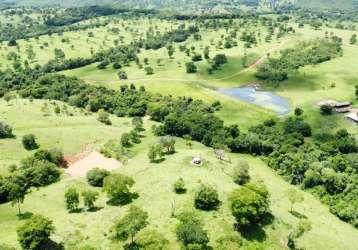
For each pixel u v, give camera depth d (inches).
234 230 3838.6
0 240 3713.1
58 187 5310.0
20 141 6565.0
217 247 3526.1
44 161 5876.0
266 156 7249.0
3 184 4933.6
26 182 5334.6
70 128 7391.7
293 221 4325.8
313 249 3924.7
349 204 5319.9
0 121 7175.2
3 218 4333.2
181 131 7800.2
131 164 5856.3
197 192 4160.9
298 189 5949.8
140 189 4690.0
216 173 5093.5
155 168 5334.6
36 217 3629.4
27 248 3469.5
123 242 3595.0
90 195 4387.3
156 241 3501.5
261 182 5428.2
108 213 4170.8
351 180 5866.1
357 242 4439.0
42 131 7032.5
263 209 3986.2
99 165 6235.2
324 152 7194.9
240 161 5383.9
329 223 4793.3
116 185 4402.1
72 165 6259.8
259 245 3617.1
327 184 5816.9
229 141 7421.3
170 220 3912.4
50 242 3590.1
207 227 3818.9
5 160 5944.9
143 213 3688.5
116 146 6811.0
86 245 3398.1
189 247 3346.5
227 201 4274.1
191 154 5743.1
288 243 3865.7
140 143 7135.8
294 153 7012.8
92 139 7076.8
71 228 3855.8
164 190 4542.3
